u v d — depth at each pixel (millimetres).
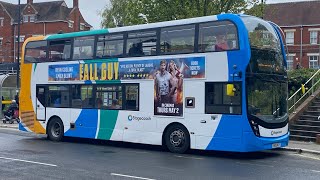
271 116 14625
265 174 11492
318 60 57219
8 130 24891
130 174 11336
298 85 23906
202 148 14852
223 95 14422
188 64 15266
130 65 16953
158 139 16000
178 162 13516
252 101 14094
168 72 15789
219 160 14016
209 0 28188
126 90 17062
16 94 31172
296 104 21328
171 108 15664
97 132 17938
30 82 20672
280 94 15156
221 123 14414
